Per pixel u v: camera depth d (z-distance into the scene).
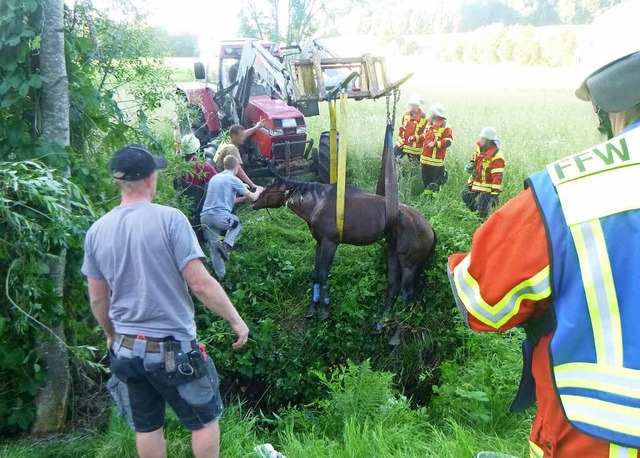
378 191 6.12
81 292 4.18
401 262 5.78
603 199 1.19
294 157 8.90
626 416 1.13
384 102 16.28
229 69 10.22
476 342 4.86
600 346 1.18
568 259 1.20
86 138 4.42
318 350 6.01
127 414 2.92
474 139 10.83
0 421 3.80
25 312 3.40
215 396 2.89
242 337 2.80
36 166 3.29
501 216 1.30
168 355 2.66
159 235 2.62
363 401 4.13
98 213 3.90
